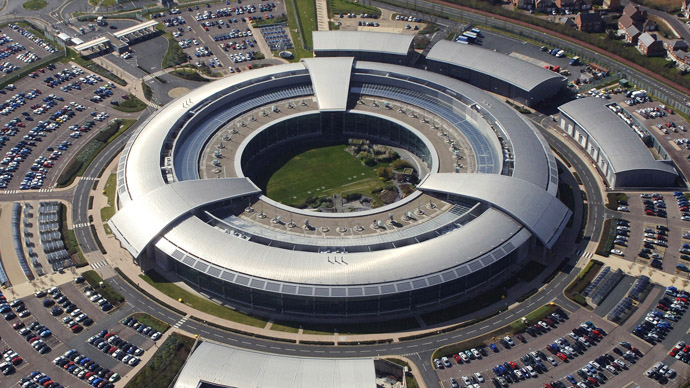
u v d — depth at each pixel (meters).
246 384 185.50
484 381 197.75
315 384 185.12
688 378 196.75
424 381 198.75
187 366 190.88
